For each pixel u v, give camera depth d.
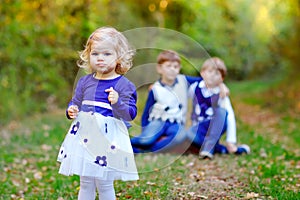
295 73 13.91
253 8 18.22
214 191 3.75
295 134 7.57
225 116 5.05
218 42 15.09
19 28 8.72
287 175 4.37
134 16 11.17
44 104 9.56
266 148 5.96
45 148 5.98
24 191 4.06
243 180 4.16
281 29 16.27
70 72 9.06
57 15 9.52
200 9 13.05
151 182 4.05
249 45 18.52
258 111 11.13
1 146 5.99
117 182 4.04
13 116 8.59
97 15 9.91
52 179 4.42
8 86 8.64
